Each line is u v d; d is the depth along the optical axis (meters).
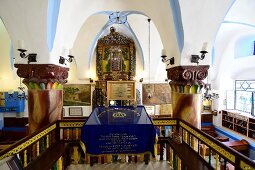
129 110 3.98
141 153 3.10
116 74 8.85
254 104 8.24
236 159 1.90
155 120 3.77
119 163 3.48
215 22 3.50
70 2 3.51
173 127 3.85
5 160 1.78
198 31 3.54
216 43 8.59
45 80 3.47
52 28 3.36
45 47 3.35
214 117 9.87
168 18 3.71
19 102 8.58
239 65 8.23
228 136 8.63
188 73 3.69
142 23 7.20
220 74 9.32
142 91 9.34
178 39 3.66
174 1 3.43
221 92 9.50
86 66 8.73
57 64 3.66
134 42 8.80
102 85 8.80
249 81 8.60
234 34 7.96
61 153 2.98
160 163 3.52
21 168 1.91
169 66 4.23
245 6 4.38
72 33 4.07
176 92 3.99
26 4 3.04
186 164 2.68
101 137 3.04
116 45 8.84
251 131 7.84
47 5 3.07
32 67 3.40
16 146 2.19
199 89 3.80
